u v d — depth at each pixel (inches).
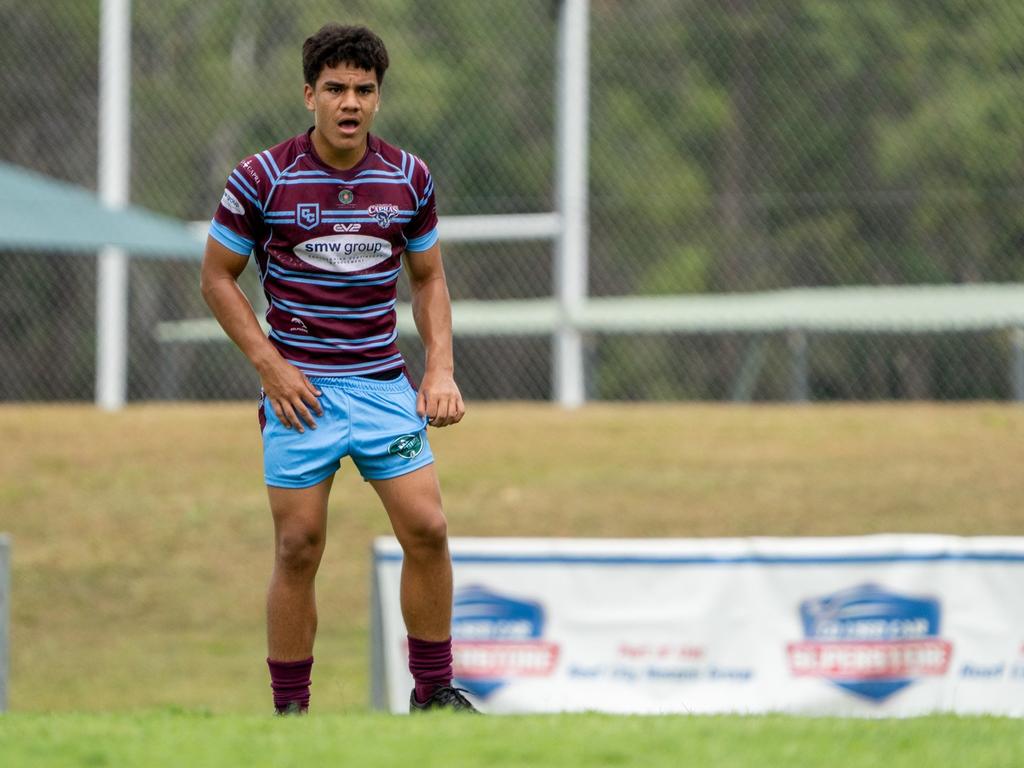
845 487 1665.8
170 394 2797.7
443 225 1916.8
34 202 1754.4
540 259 3142.2
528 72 3065.9
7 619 1023.0
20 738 548.7
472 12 3080.7
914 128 3287.4
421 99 3056.1
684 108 3319.4
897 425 1843.0
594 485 1678.2
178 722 593.9
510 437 1800.0
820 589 1037.8
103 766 503.5
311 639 693.3
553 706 1024.2
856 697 1030.4
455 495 1657.2
